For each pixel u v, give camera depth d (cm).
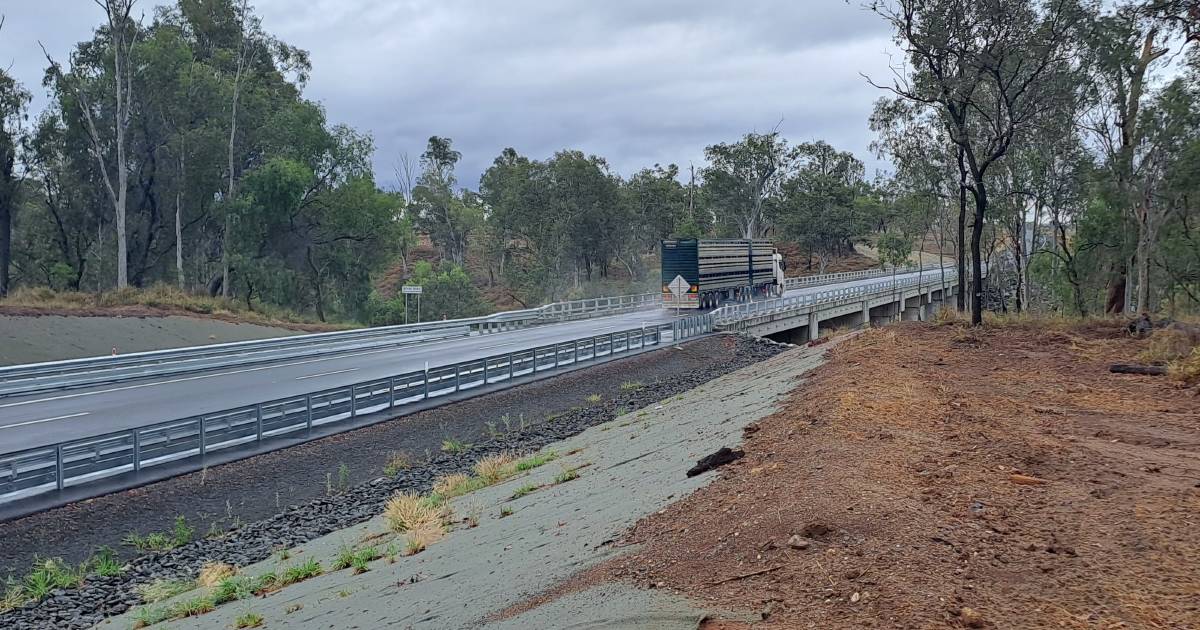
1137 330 2230
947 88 2741
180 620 1094
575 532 1038
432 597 927
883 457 974
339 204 6122
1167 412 1252
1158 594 568
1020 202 4244
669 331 4228
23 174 5412
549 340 4144
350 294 6438
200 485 1745
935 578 603
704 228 11106
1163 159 3453
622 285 9712
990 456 977
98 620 1177
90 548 1458
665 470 1326
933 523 723
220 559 1451
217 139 5684
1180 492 800
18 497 1494
